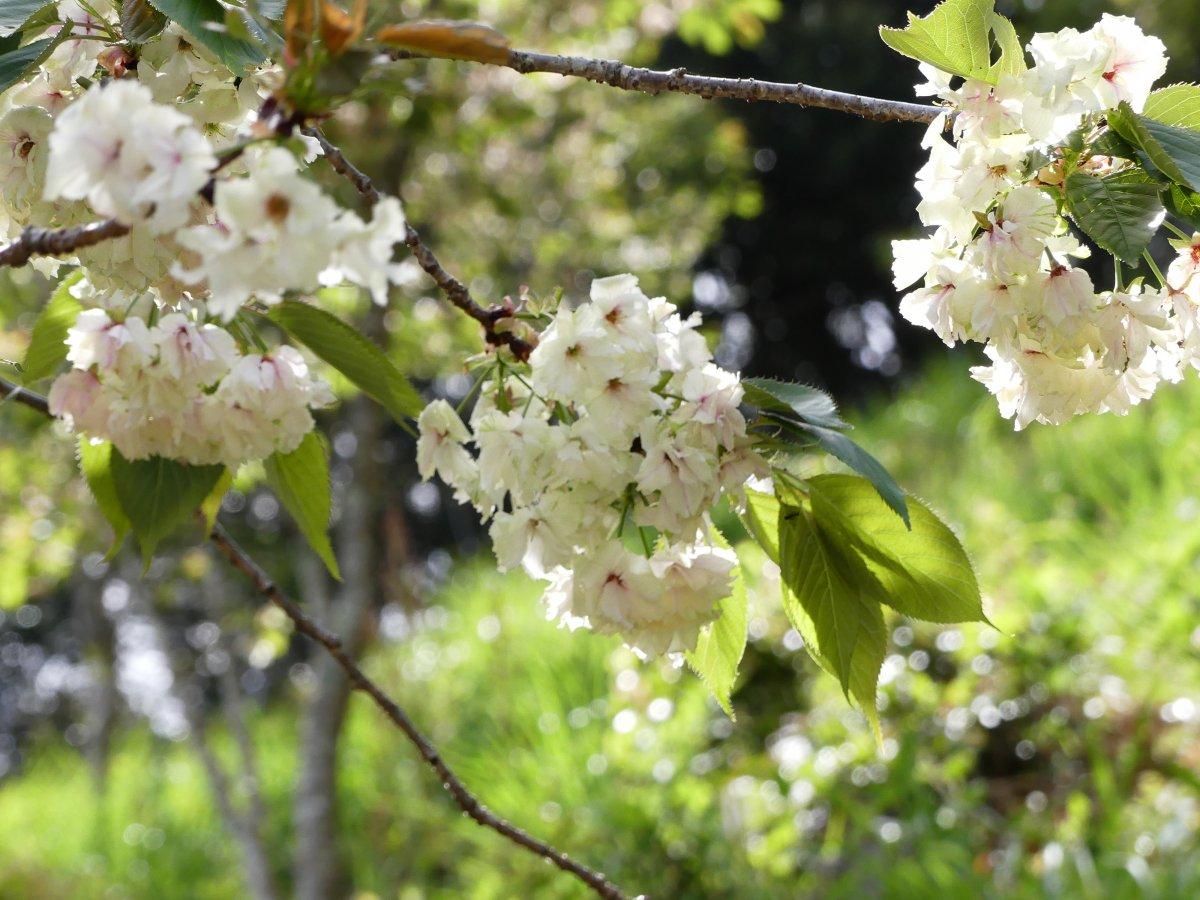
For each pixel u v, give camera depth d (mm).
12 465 5664
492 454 1331
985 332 1350
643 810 5164
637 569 1364
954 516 7223
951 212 1375
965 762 4836
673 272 9117
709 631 1585
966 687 5258
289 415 1355
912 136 19594
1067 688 5207
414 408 1412
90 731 11852
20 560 5711
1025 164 1348
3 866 9164
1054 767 5168
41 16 1393
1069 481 7172
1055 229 1365
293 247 1022
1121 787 4727
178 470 1401
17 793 12625
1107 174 1370
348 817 6891
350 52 1071
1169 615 5277
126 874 9250
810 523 1442
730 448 1318
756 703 5977
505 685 6742
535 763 5941
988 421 8805
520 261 7570
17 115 1363
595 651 6621
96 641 10844
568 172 7828
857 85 19797
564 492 1339
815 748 5449
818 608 1466
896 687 5301
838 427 1337
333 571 1562
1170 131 1317
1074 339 1350
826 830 5148
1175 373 1416
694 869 5012
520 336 1435
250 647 6984
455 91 5754
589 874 1945
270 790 9039
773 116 20000
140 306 1377
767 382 1390
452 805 6375
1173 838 4297
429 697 7309
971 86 1359
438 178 6746
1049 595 5578
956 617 1440
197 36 1275
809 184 20547
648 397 1307
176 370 1285
